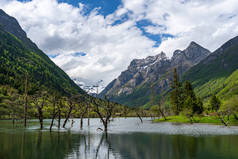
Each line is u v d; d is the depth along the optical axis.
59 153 29.39
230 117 104.56
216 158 26.06
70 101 82.31
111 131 67.19
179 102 153.38
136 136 52.06
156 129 73.56
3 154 28.31
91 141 42.56
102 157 27.09
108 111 69.50
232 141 40.88
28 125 93.25
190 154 28.75
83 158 26.42
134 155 28.50
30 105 131.25
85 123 123.56
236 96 99.00
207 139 44.34
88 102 85.19
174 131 64.50
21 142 39.78
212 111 138.88
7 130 66.19
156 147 35.12
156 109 152.88
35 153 29.19
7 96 165.62
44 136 50.28
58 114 79.75
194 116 127.62
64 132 62.00
